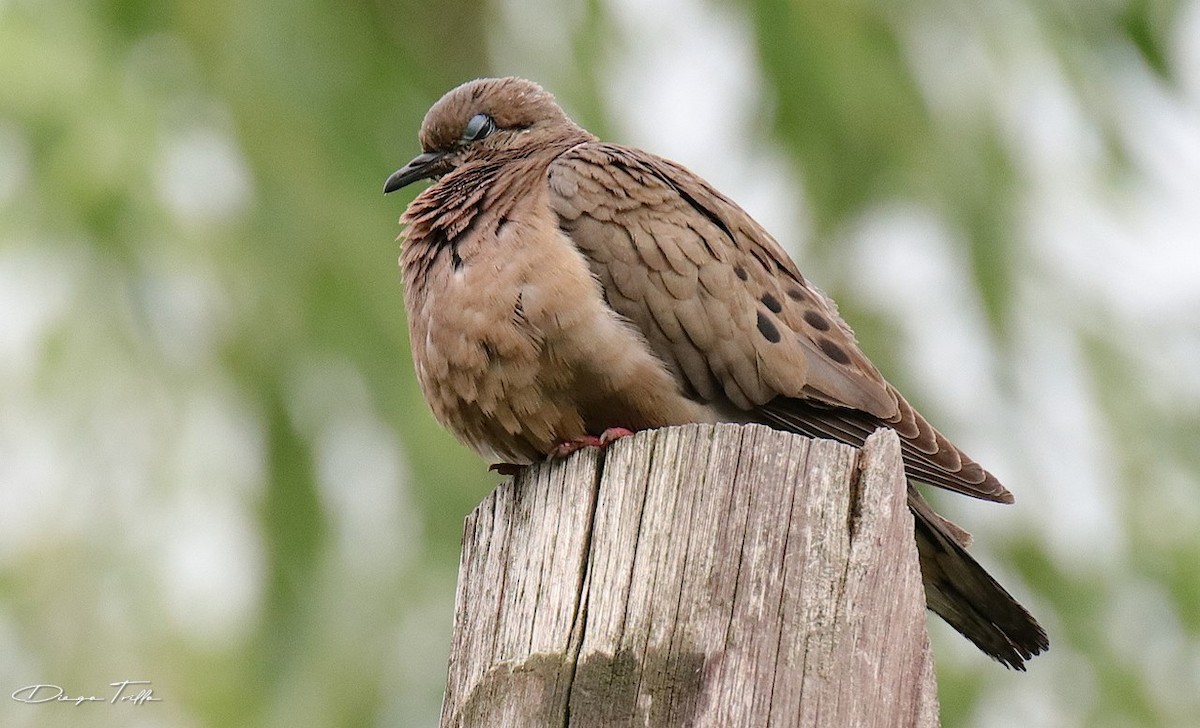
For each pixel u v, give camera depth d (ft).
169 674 39.45
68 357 39.96
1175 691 41.27
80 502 39.88
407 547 40.29
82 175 40.50
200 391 40.70
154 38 43.21
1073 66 44.29
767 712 19.10
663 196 28.35
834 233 44.32
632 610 20.03
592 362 26.21
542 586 21.24
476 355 26.63
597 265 27.35
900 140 44.50
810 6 45.32
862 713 19.04
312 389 41.06
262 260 41.57
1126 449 41.32
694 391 27.53
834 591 19.51
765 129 45.39
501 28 46.32
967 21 45.32
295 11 43.75
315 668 39.17
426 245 28.45
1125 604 41.78
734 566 19.80
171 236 40.93
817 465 20.03
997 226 43.24
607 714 19.65
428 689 39.37
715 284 27.68
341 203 42.32
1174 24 45.06
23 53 41.34
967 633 25.90
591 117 43.83
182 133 42.57
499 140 33.32
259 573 39.96
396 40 45.65
